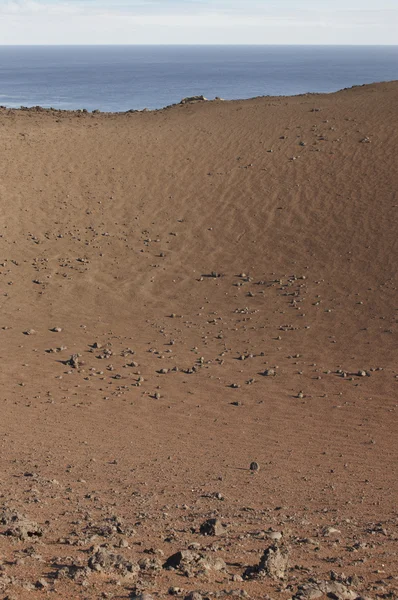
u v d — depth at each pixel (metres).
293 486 14.35
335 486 14.46
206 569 7.96
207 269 33.56
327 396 22.22
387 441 18.52
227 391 22.64
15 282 31.95
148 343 26.92
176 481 14.27
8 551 8.35
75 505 11.69
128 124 50.00
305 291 30.94
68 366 24.59
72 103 135.88
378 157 40.88
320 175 40.12
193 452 17.22
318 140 43.75
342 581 7.89
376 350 25.73
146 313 29.95
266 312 29.56
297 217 36.88
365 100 49.88
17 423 19.30
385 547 9.83
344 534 10.61
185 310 30.17
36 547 8.64
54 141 45.28
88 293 31.50
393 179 38.59
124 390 22.61
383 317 28.14
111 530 9.74
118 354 25.78
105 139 46.12
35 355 25.50
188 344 26.84
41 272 32.91
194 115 51.50
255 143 44.50
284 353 25.91
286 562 8.29
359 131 44.06
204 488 13.73
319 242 34.59
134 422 19.86
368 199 37.19
